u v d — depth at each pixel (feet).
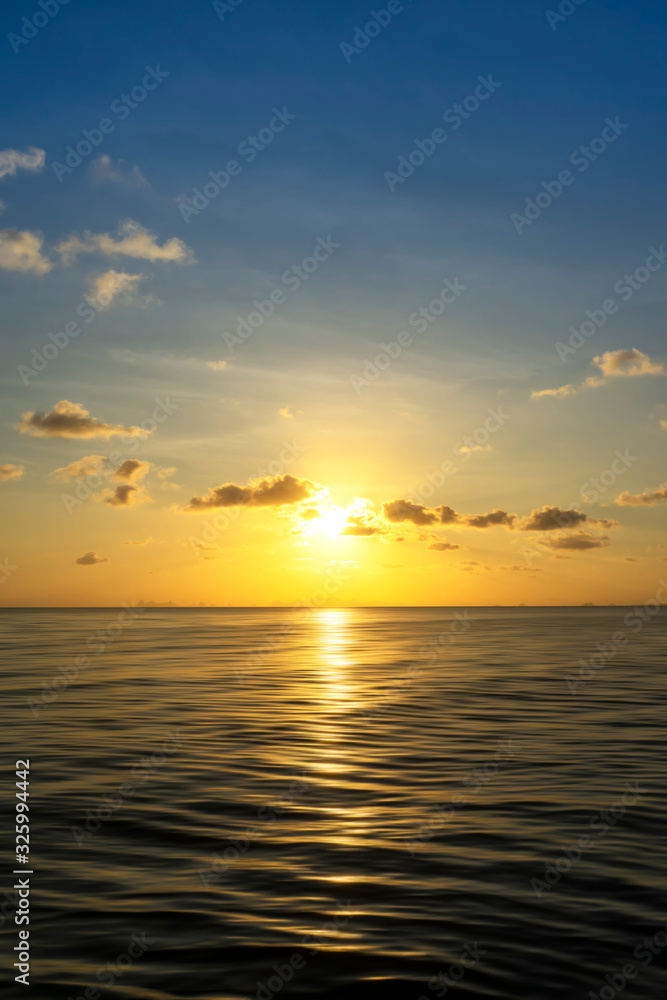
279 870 30.60
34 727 63.52
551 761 51.01
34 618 517.96
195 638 221.87
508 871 30.42
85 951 23.50
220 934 24.70
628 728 63.82
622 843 33.88
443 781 45.55
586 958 23.04
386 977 21.93
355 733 61.46
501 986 21.39
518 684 96.53
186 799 41.34
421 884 29.04
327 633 263.29
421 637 231.30
